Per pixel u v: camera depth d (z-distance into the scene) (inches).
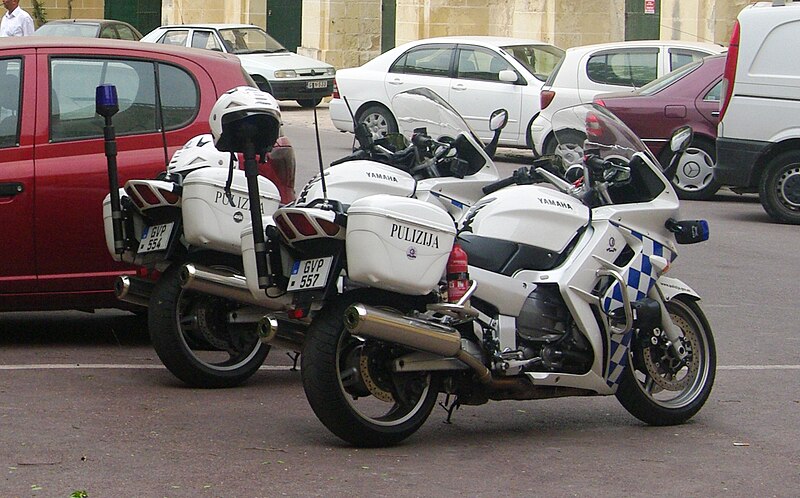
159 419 304.7
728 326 433.1
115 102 324.2
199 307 335.3
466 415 324.2
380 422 283.1
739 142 666.2
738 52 665.0
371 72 951.0
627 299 301.3
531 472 272.8
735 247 592.7
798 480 273.1
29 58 370.3
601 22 1145.4
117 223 327.6
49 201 363.9
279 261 285.1
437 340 275.1
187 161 340.5
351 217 271.0
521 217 301.1
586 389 301.6
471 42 920.3
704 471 277.9
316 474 265.1
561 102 845.2
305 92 1233.4
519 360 292.4
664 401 317.1
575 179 323.0
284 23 1596.9
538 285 298.5
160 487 253.9
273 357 381.4
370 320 267.3
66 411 308.2
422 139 354.9
